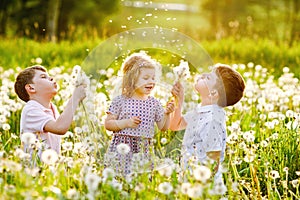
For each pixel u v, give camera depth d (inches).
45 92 170.1
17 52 422.3
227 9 1060.5
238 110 228.7
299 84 266.4
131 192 128.9
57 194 122.9
